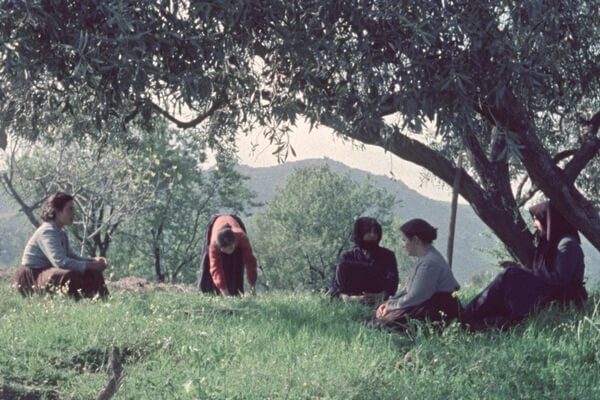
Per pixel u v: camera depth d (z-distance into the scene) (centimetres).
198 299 1116
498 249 2417
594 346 851
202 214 5622
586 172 1806
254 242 7425
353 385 712
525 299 980
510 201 1627
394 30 1002
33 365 757
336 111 1059
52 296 1078
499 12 1064
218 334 895
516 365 786
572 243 1014
